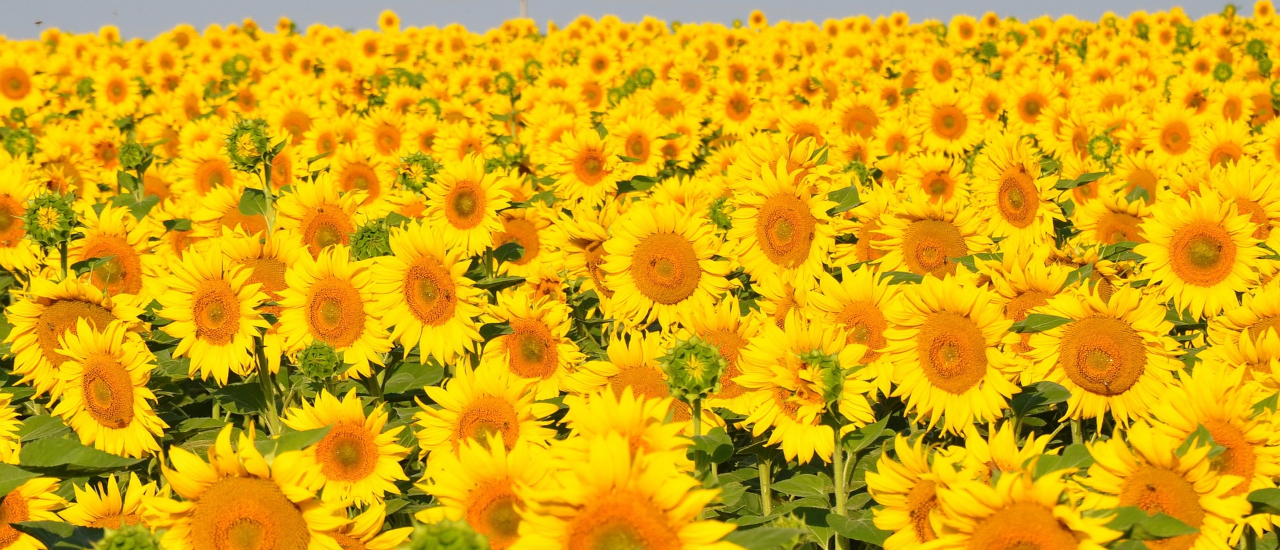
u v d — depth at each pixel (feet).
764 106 40.60
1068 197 25.80
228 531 10.05
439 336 16.43
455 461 10.36
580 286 21.35
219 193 23.29
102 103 53.83
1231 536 10.57
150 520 10.34
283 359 18.76
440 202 19.97
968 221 18.33
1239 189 18.80
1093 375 13.01
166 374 17.06
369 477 13.70
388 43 73.20
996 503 8.86
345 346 16.30
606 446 8.29
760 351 12.64
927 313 13.39
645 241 17.66
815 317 14.82
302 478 10.68
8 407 14.34
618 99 44.04
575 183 27.30
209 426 16.15
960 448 10.98
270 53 71.26
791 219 17.63
